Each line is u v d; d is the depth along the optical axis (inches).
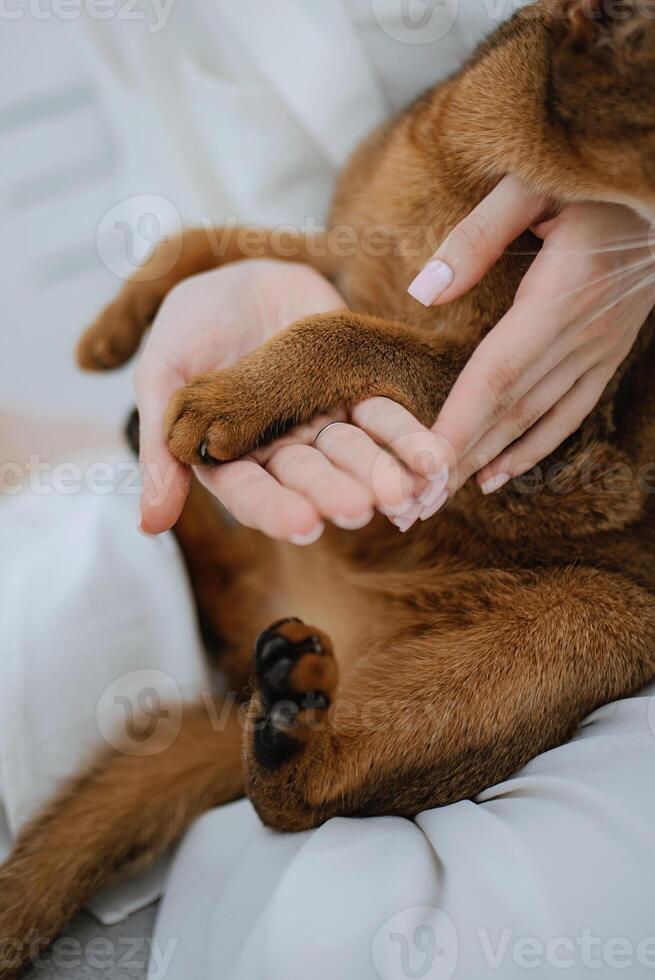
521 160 44.1
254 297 48.3
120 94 69.1
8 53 78.9
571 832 32.9
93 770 48.1
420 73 65.6
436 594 49.0
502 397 38.2
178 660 51.0
